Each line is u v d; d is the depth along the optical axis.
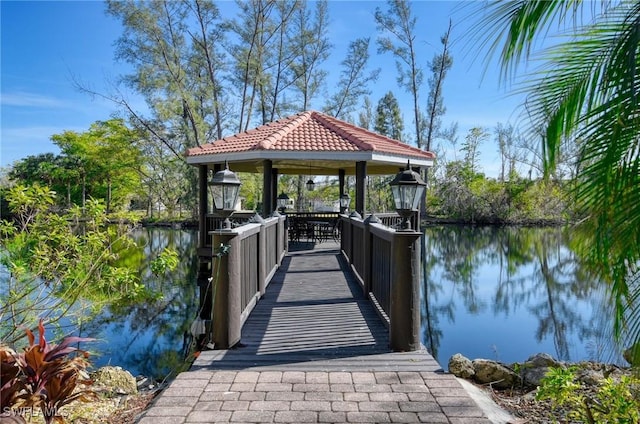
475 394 3.29
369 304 5.05
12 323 4.10
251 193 25.41
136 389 4.07
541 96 2.18
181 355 5.70
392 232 3.68
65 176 27.77
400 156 9.95
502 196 26.53
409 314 3.53
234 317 3.63
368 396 2.68
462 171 29.97
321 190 30.36
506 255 15.52
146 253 14.00
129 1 20.55
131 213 5.29
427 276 11.95
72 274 4.45
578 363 4.41
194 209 25.44
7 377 2.23
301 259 8.81
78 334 6.41
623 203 1.91
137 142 24.77
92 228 4.72
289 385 2.84
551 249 16.66
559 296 9.53
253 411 2.47
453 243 18.95
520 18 2.15
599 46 2.05
